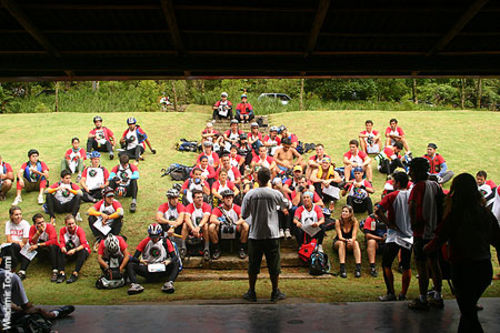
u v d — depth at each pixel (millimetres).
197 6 4367
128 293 6707
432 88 30703
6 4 4094
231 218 8039
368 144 12609
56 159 12516
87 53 5055
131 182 10031
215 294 6520
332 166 9883
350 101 28031
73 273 7543
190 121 16938
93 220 8375
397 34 4785
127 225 9148
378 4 4379
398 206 5004
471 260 3297
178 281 7375
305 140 14438
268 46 5059
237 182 9891
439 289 4516
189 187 9312
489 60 5148
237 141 12461
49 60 5082
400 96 31031
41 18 4523
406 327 3742
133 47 5027
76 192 9438
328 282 7203
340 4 4387
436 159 11039
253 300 5656
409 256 5070
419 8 4371
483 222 3354
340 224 7918
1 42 4875
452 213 3381
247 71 5348
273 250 5348
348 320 3998
